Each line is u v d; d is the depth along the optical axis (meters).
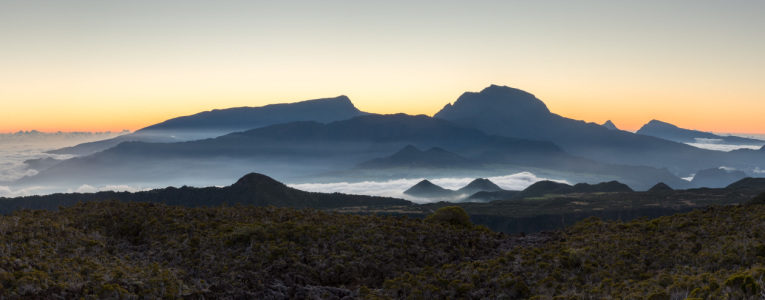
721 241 24.05
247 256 22.55
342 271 22.42
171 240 24.22
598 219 33.41
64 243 22.00
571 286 20.31
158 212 28.64
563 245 26.64
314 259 22.84
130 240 25.45
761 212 28.67
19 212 26.05
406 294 20.09
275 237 25.00
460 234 30.03
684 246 24.55
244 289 19.45
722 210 31.66
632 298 16.89
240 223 26.53
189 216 27.98
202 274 20.92
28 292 15.82
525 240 30.62
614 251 24.72
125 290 17.12
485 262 23.83
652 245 25.69
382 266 23.48
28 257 18.81
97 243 22.91
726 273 18.81
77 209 28.73
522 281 20.55
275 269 21.58
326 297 19.28
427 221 33.94
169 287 18.00
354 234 26.52
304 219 29.23
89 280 17.67
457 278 21.73
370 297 19.06
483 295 20.09
